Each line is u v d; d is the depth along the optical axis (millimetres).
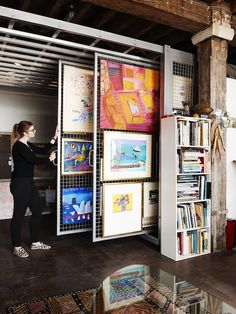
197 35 3154
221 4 3018
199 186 3016
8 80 4219
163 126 3010
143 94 3252
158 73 3354
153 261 2789
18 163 2863
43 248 3094
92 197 3188
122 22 3369
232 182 3365
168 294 1658
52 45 3031
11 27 2648
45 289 2172
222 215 3133
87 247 3168
